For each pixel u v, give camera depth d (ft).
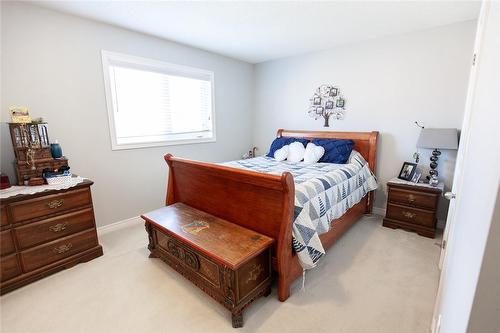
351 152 10.43
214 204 6.88
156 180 10.64
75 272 6.73
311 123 12.52
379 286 6.10
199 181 7.16
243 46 11.05
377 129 10.52
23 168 6.61
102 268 6.91
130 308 5.46
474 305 1.45
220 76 12.68
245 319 5.14
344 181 8.02
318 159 10.37
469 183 2.82
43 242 6.44
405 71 9.54
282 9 7.33
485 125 2.15
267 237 5.65
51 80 7.55
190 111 11.80
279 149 11.62
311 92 12.25
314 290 5.99
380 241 8.38
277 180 5.08
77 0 6.78
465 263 2.04
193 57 11.27
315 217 6.11
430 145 8.45
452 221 5.08
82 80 8.16
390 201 9.37
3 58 6.70
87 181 7.21
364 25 8.57
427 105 9.25
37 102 7.36
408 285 6.12
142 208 10.27
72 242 6.95
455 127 8.82
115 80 9.12
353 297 5.74
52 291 5.99
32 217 6.23
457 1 6.79
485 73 2.69
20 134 6.54
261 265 5.47
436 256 7.41
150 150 10.30
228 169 5.98
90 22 8.11
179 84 11.16
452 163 8.93
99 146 8.80
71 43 7.81
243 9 7.34
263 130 14.65
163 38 10.00
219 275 5.12
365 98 10.63
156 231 6.96
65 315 5.27
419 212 8.78
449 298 2.87
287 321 5.08
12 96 6.92
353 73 10.79
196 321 5.11
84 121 8.36
